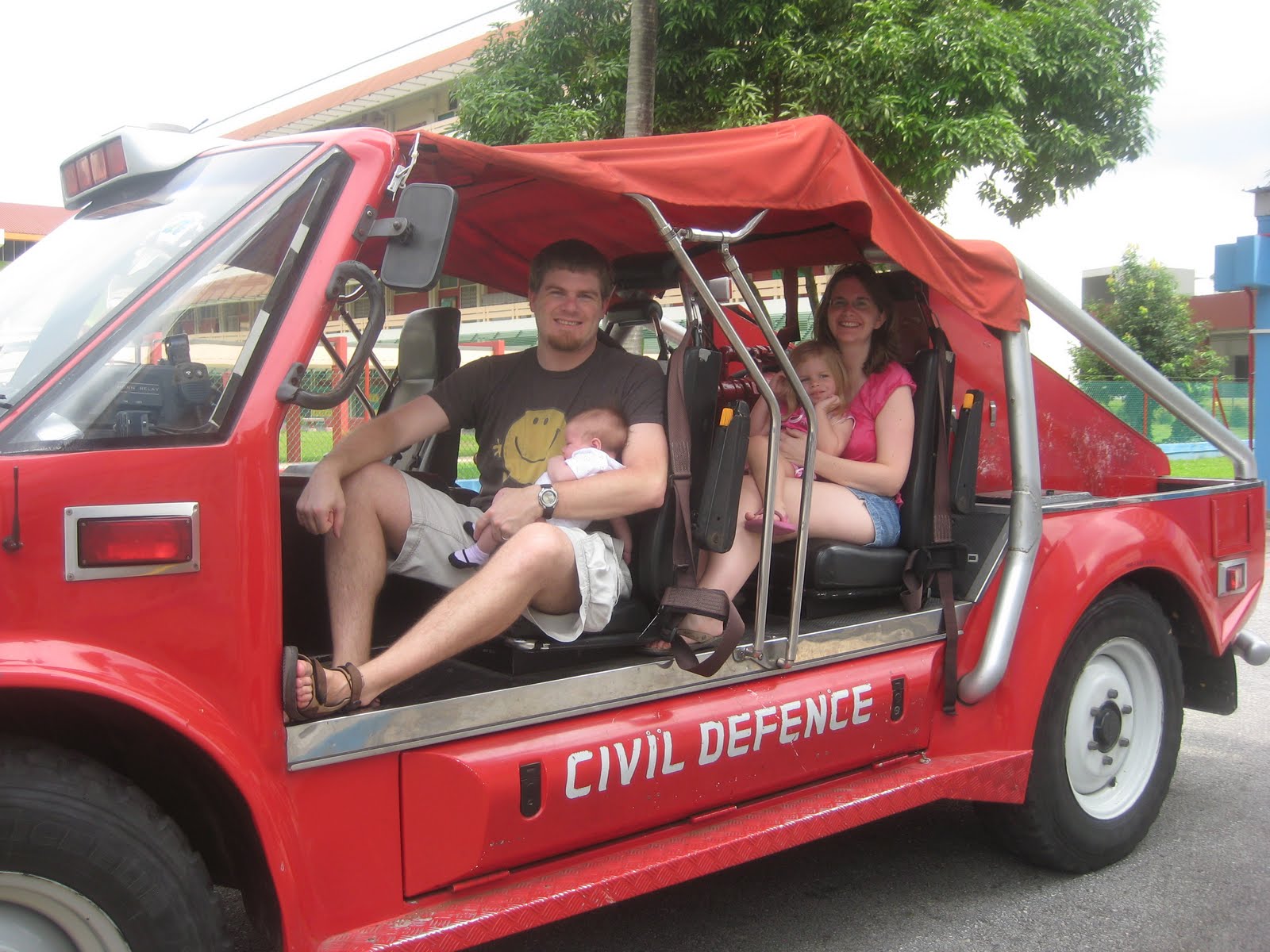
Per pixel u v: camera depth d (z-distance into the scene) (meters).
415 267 2.21
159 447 2.01
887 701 3.19
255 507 2.09
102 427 2.00
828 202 2.86
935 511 3.49
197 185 2.47
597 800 2.56
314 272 2.25
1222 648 4.14
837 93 9.72
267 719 2.10
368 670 2.30
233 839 2.21
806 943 3.19
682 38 10.09
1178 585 3.98
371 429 2.71
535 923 2.37
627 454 2.86
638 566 2.85
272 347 2.17
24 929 1.90
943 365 3.59
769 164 2.73
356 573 2.56
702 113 10.21
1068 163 10.88
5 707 1.98
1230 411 19.12
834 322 3.69
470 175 2.89
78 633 1.91
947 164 9.57
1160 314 26.44
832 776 3.15
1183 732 5.34
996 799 3.38
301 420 3.48
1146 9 10.97
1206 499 4.21
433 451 3.88
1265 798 4.44
